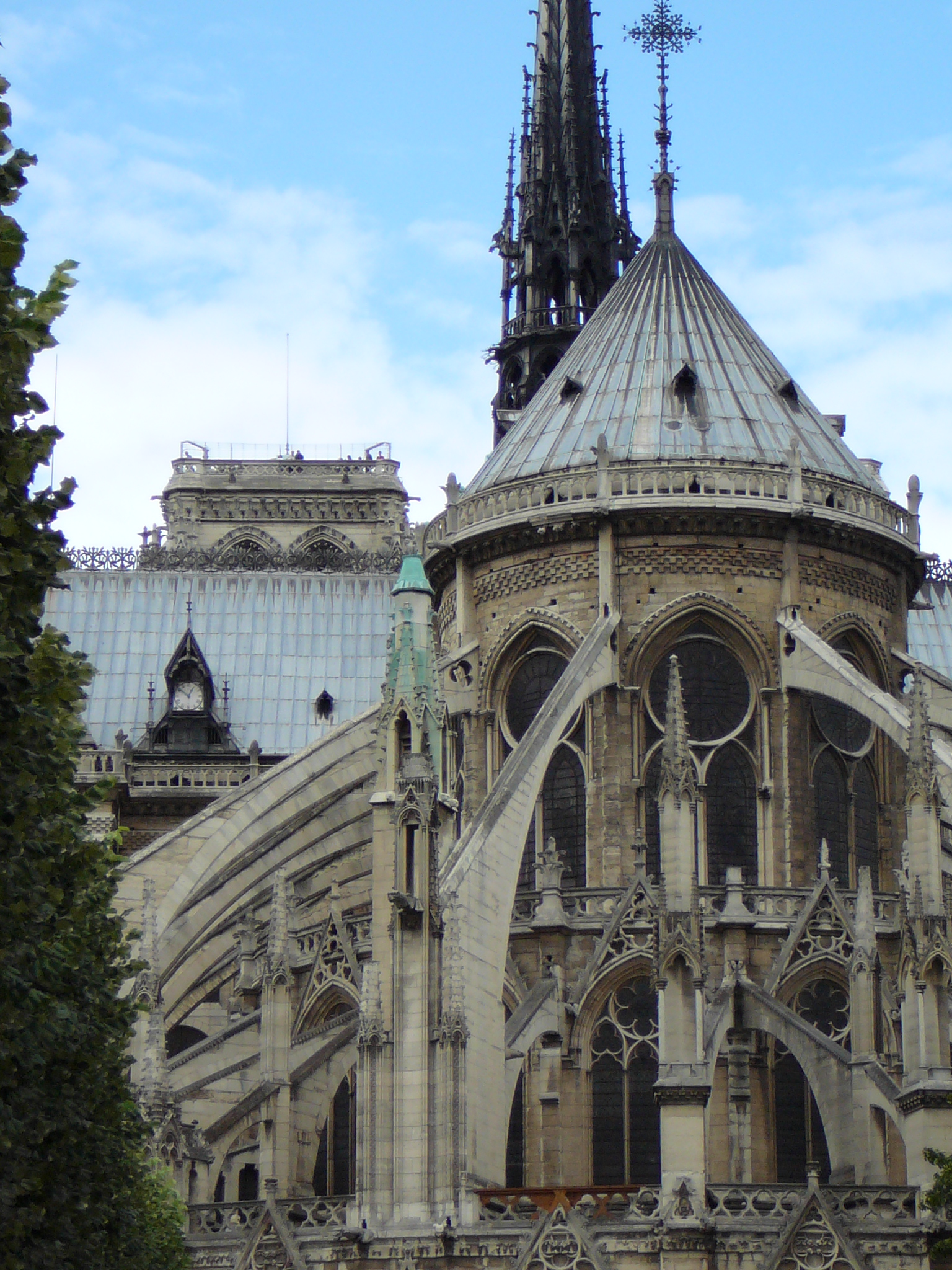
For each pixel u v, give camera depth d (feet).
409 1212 239.91
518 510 311.06
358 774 316.40
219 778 388.16
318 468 530.27
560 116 508.94
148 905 273.95
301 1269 241.96
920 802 245.24
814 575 307.99
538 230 504.02
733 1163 261.65
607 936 268.41
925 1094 235.20
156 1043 262.26
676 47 345.31
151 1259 206.28
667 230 339.36
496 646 312.91
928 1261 231.09
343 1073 274.98
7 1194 146.72
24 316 136.77
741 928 271.49
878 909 278.26
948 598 407.23
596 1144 265.34
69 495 140.97
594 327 333.83
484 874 259.80
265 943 305.32
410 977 244.42
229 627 418.92
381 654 416.87
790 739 298.15
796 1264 230.89
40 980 148.87
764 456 309.01
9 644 132.46
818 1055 255.70
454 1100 241.76
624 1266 233.96
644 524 304.71
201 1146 261.85
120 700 408.26
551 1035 265.75
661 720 301.43
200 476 527.40
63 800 158.92
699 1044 238.68
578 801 299.79
